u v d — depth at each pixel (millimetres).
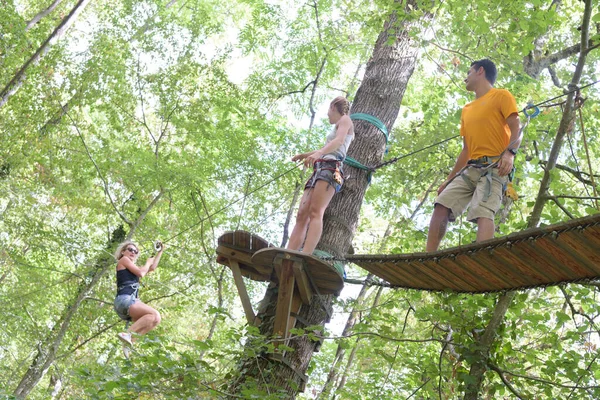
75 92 13766
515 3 7301
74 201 13719
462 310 6832
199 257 13484
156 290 13688
